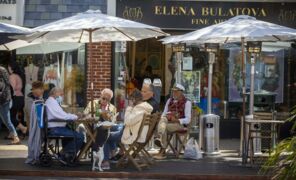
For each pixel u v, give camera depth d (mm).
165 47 25125
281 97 25078
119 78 24250
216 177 15938
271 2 24297
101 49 24094
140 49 24891
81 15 17703
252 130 17516
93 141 16516
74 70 24328
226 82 25141
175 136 19672
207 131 19875
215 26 18172
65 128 17016
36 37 18344
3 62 24500
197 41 19703
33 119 17188
